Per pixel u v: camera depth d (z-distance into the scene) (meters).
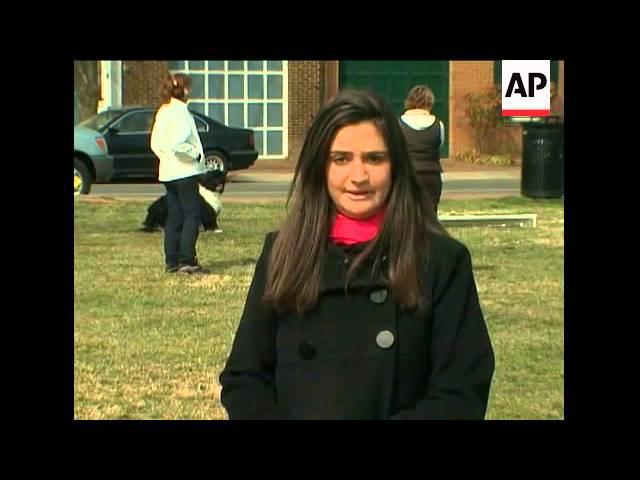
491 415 5.78
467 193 20.78
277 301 2.61
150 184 23.67
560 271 10.66
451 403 2.54
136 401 6.16
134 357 7.19
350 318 2.57
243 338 2.68
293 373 2.58
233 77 29.72
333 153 2.61
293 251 2.61
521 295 9.38
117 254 11.79
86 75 26.94
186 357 7.23
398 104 30.75
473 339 2.59
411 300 2.55
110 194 20.69
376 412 2.54
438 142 11.11
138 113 22.88
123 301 9.04
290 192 2.69
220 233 13.79
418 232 2.61
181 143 10.36
